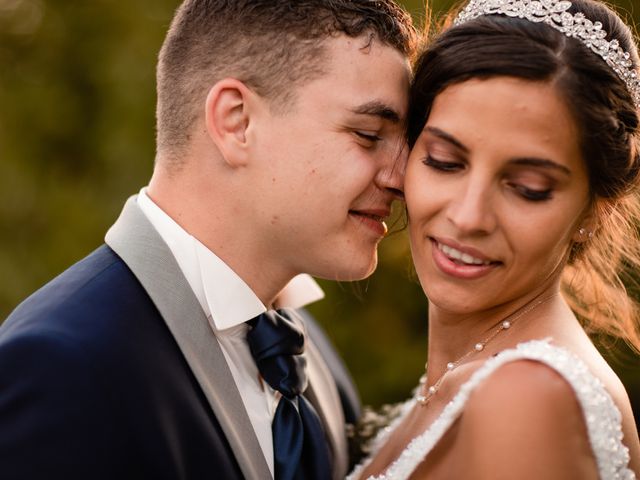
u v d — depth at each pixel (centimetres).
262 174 232
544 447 182
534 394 185
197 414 217
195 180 237
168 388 214
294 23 230
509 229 204
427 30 252
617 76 205
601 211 221
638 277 295
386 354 544
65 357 203
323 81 229
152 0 564
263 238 238
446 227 209
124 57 554
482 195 202
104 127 566
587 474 186
